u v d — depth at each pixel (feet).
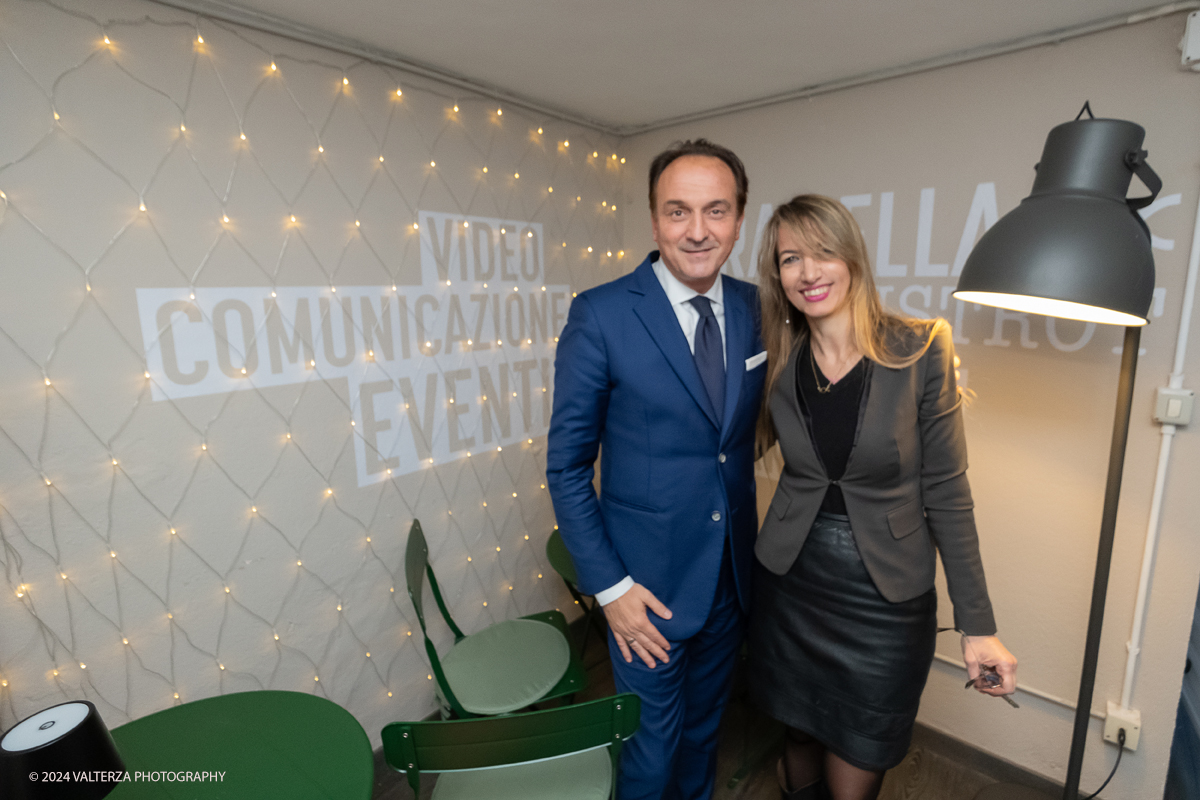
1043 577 5.64
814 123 6.50
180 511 4.73
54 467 4.12
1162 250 4.73
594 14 4.62
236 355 4.89
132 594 4.55
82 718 2.71
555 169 7.42
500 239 6.88
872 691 4.18
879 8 4.50
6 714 4.09
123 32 4.10
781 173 6.86
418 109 5.88
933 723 6.51
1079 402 5.23
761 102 6.73
